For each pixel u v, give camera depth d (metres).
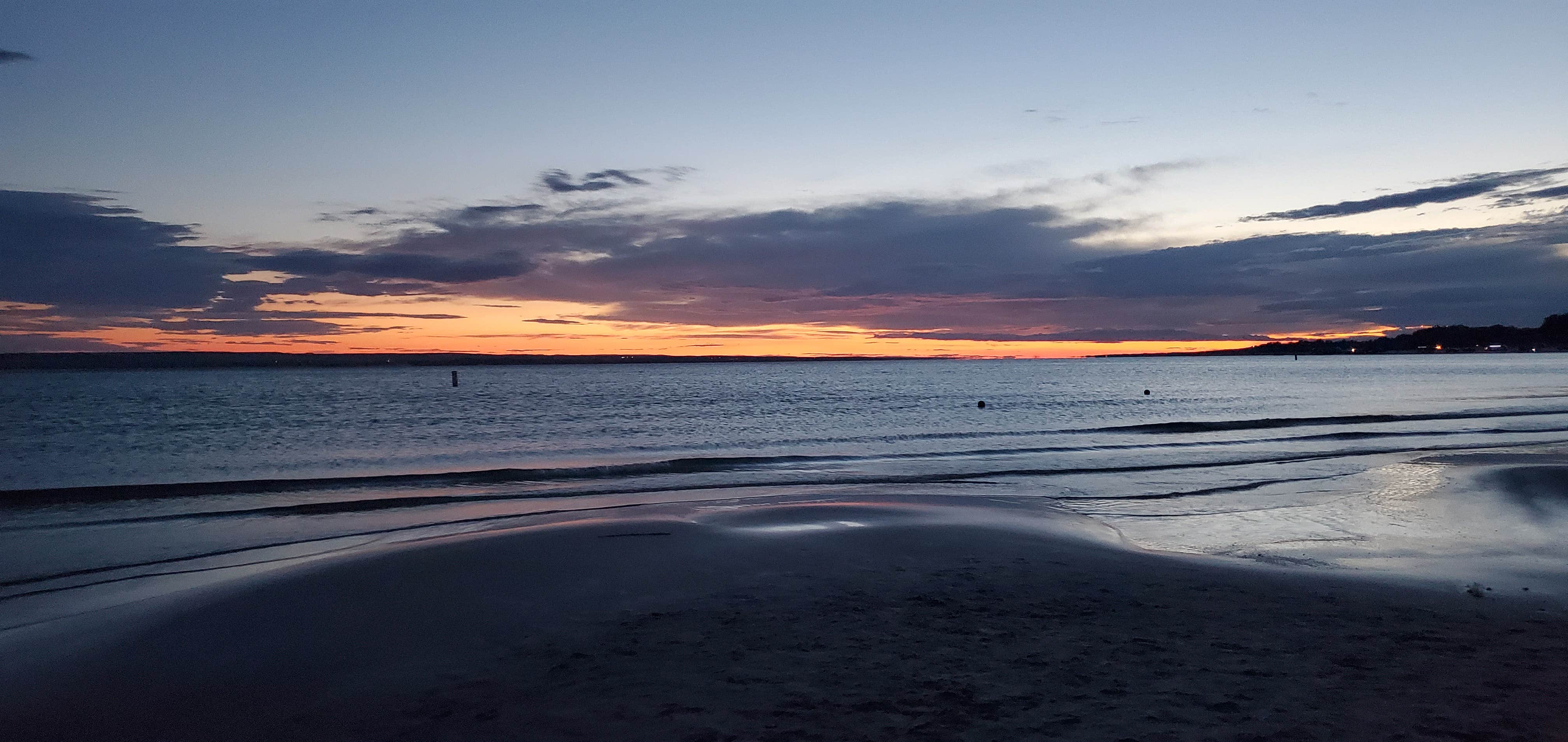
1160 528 11.77
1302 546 10.48
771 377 122.94
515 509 13.49
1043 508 13.24
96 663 6.05
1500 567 9.22
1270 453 21.02
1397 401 45.72
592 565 8.91
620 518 11.56
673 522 11.24
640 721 4.86
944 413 39.09
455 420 34.94
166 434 28.50
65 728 5.01
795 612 7.31
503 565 8.81
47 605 8.02
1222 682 5.44
